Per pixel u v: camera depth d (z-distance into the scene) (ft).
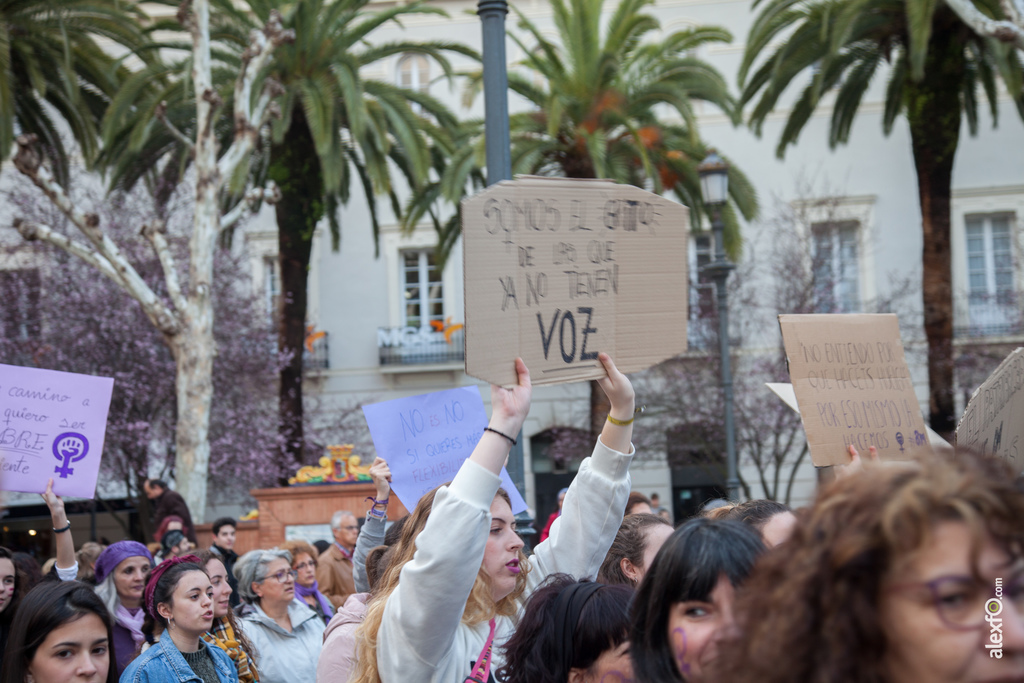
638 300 9.81
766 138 82.58
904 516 4.04
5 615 14.61
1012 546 4.01
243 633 17.72
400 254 87.10
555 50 57.26
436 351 84.64
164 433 67.26
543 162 59.41
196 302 47.70
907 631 4.05
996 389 13.01
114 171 60.90
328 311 86.12
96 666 11.30
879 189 81.00
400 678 8.12
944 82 54.65
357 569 17.38
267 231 84.79
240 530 38.96
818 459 13.05
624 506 10.68
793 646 4.28
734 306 69.92
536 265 9.11
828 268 72.74
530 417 82.12
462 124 63.57
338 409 81.10
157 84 57.82
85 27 53.01
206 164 47.93
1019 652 3.96
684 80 58.08
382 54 59.00
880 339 13.92
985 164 80.64
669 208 10.11
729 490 40.19
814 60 56.03
